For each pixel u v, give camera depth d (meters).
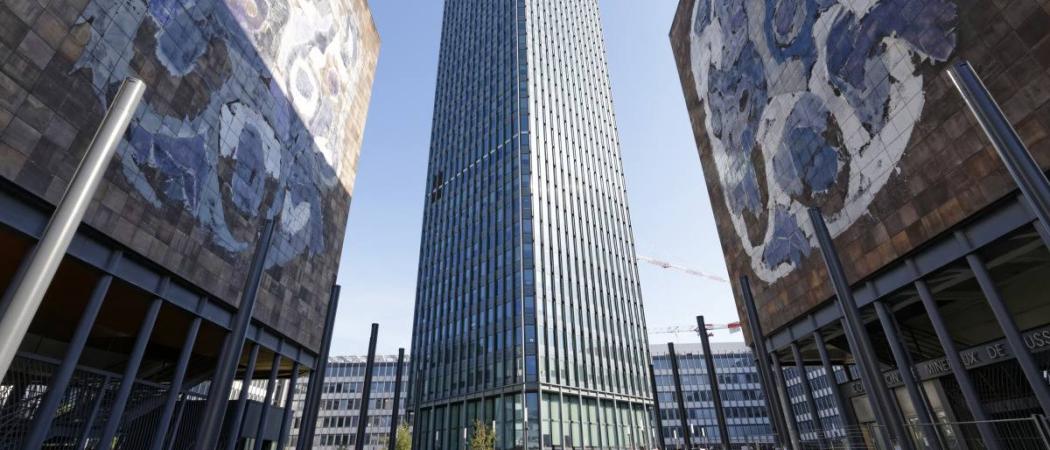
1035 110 15.86
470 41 109.12
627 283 85.44
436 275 86.31
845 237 24.23
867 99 22.80
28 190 14.48
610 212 90.88
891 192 21.33
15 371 15.67
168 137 20.14
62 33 15.96
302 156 31.69
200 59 22.45
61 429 17.17
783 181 29.73
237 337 12.02
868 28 22.73
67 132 15.80
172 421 26.08
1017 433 13.21
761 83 32.22
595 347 71.50
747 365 126.94
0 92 14.04
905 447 12.45
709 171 41.31
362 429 27.12
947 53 18.77
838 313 25.55
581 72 104.50
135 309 23.06
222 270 23.34
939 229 19.08
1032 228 16.39
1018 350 16.06
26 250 15.98
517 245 72.44
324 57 35.06
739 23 35.22
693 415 121.50
